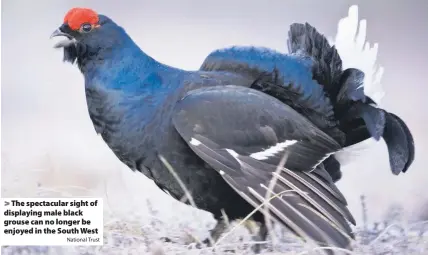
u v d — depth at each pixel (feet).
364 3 131.85
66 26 43.68
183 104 41.60
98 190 60.18
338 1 134.41
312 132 41.88
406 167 44.62
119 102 42.52
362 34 47.67
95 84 43.11
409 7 133.80
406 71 121.70
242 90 42.29
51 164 60.29
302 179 40.52
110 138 43.09
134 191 59.62
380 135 43.27
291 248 43.06
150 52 121.70
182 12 130.21
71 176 63.62
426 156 75.15
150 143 42.06
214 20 131.23
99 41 43.34
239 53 44.65
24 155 75.82
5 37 123.44
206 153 40.68
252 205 41.34
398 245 44.01
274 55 44.37
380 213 55.88
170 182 42.52
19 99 100.48
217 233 43.47
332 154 44.80
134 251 42.45
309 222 38.68
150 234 44.65
